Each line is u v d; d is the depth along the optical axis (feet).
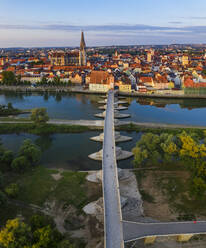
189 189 299.38
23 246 187.01
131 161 390.63
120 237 208.54
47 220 245.45
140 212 261.03
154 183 317.42
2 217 250.78
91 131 537.65
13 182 318.04
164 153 345.92
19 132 535.60
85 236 225.97
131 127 542.57
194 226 226.99
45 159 404.98
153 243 219.82
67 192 296.92
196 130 506.89
